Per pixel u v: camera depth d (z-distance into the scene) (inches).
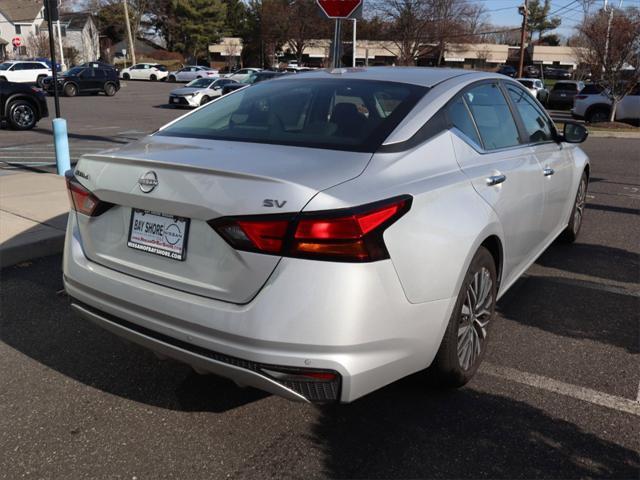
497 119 150.3
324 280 90.4
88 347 147.2
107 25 2957.7
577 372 138.1
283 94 136.9
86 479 100.8
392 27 1695.4
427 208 104.7
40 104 625.6
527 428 116.0
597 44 764.0
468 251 112.2
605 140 649.6
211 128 129.3
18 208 253.3
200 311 97.1
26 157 424.8
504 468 104.5
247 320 92.8
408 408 122.0
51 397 125.1
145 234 106.5
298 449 109.1
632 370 139.6
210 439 111.8
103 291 111.0
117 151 119.1
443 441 111.7
